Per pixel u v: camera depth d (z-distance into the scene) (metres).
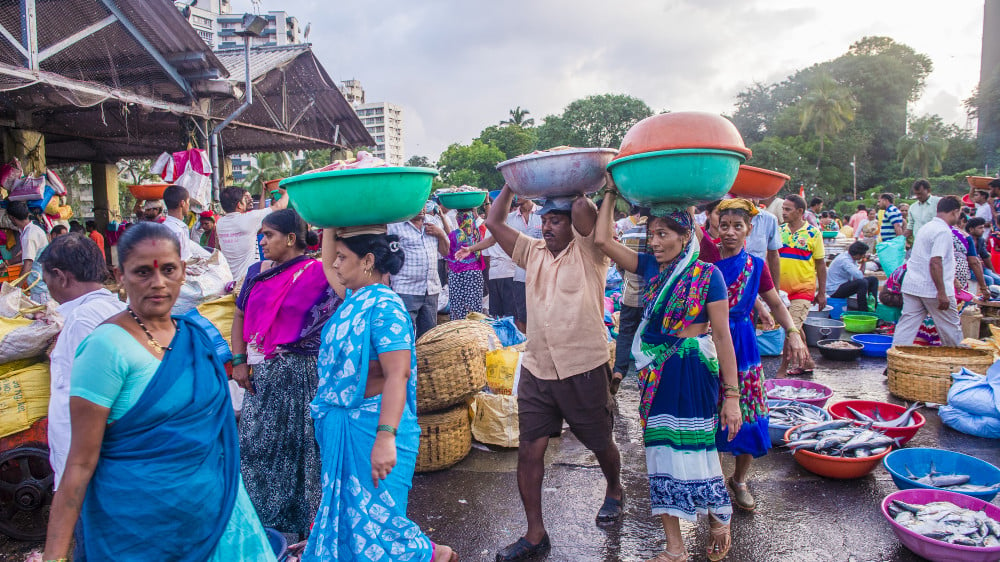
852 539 3.21
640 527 3.39
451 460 4.14
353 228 2.36
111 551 1.81
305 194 2.25
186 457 1.87
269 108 12.30
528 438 3.10
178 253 1.90
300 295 3.00
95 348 1.74
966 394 4.70
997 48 53.19
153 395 1.80
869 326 7.81
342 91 14.10
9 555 3.30
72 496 1.72
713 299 2.74
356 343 2.26
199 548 1.91
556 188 2.92
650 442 2.86
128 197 33.34
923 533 2.94
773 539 3.23
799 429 4.15
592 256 3.10
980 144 54.62
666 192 2.58
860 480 3.87
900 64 67.25
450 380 4.09
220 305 4.07
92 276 2.78
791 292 6.90
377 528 2.26
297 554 2.88
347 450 2.28
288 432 3.04
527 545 3.10
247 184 42.34
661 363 2.82
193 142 9.80
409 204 2.36
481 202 6.00
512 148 58.22
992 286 7.80
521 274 7.55
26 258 6.38
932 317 5.93
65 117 11.74
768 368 6.57
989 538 2.88
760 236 5.56
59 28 8.25
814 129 60.19
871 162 66.25
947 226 5.71
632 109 45.34
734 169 2.56
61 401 2.61
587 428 3.14
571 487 3.89
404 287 5.49
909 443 4.51
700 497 2.78
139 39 8.50
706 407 2.79
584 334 3.05
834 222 16.69
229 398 2.05
